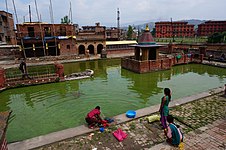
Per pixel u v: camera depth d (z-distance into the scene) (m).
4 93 16.30
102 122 8.27
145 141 7.10
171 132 6.42
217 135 7.20
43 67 26.56
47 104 13.13
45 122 10.36
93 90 16.27
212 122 8.30
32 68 25.44
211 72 23.83
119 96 14.48
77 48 39.16
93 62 33.41
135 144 6.92
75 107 12.36
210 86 17.20
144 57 23.64
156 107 10.17
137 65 23.16
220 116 9.08
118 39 58.56
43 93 15.91
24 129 9.66
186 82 18.92
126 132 7.75
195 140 6.86
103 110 11.69
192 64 29.59
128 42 44.22
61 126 9.84
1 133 4.41
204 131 7.52
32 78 18.59
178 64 28.78
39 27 38.22
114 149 6.65
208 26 73.31
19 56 34.91
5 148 4.98
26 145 6.87
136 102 13.09
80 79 20.39
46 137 7.38
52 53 39.94
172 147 6.36
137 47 24.39
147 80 19.91
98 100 13.61
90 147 6.80
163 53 41.41
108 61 34.41
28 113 11.69
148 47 23.22
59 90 16.61
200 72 23.97
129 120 8.72
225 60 28.08
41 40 36.41
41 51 39.06
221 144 6.57
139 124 8.42
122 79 20.47
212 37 49.84
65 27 41.16
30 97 14.98
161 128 8.02
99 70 26.14
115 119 8.80
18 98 14.88
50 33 39.78
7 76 18.62
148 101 13.30
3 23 39.28
